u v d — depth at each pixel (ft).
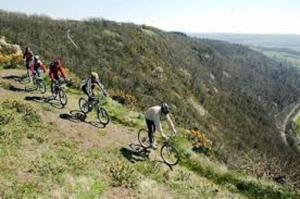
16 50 112.47
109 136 55.77
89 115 63.26
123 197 38.27
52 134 49.93
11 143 42.88
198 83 310.04
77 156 44.52
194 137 73.51
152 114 48.29
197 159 60.70
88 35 258.78
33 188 34.58
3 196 31.94
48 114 57.98
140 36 319.68
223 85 426.51
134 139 57.57
